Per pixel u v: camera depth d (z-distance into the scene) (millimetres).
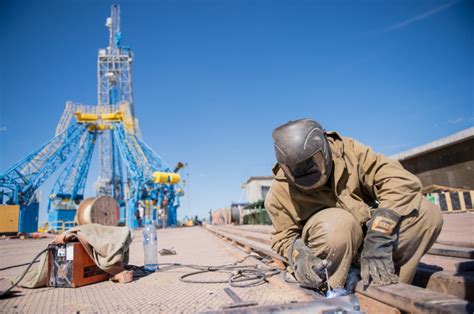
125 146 52156
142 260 7480
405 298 2402
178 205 55531
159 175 48500
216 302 3355
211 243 11891
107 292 4207
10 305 3643
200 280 4641
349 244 3127
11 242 19969
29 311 3371
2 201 40594
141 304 3469
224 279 4594
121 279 4801
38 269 4738
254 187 63188
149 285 4523
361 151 3400
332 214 3201
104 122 53344
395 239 2928
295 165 3098
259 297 3350
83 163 52438
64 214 43719
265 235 11492
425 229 3076
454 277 3145
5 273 6391
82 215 10211
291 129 3117
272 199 3889
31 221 40344
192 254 8398
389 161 3291
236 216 44094
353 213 3311
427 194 25031
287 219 3861
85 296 4008
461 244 6121
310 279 3219
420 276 3553
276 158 3246
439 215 3164
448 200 23469
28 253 11406
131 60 62500
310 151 3016
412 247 3111
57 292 4312
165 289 4195
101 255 4840
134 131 54719
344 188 3375
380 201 3156
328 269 3184
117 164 60938
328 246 3131
